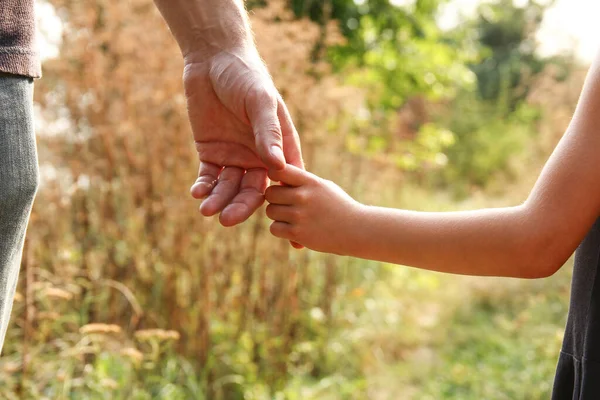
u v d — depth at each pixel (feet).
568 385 3.44
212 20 4.50
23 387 7.14
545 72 27.37
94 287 9.34
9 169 3.38
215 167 4.38
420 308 14.74
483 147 35.17
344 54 19.34
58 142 9.65
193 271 9.77
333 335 11.71
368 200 16.01
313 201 3.71
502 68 53.98
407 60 21.22
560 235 3.18
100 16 10.11
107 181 9.73
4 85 3.42
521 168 27.84
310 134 11.35
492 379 10.90
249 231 10.71
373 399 10.09
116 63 10.12
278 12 11.34
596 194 3.12
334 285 11.93
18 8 3.50
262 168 4.25
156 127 10.03
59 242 9.55
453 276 16.92
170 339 8.93
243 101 4.16
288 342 10.55
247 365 9.76
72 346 8.45
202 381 9.06
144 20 10.18
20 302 8.27
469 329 13.57
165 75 9.86
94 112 9.66
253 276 10.89
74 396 7.68
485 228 3.36
